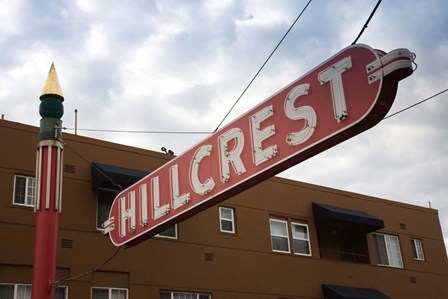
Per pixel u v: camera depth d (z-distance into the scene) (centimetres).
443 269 2989
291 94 1017
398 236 2875
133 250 1931
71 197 1866
